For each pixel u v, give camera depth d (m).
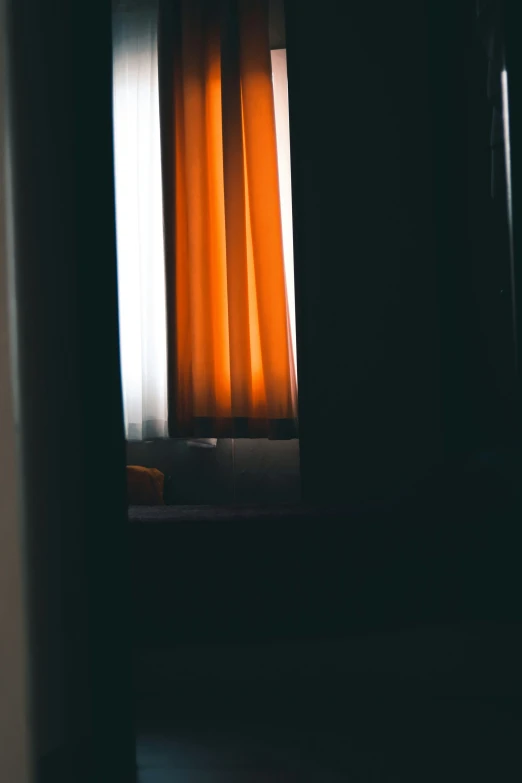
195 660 2.04
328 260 2.84
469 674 1.86
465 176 2.63
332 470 2.81
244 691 1.85
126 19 3.01
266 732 1.63
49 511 1.10
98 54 1.33
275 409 2.76
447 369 2.73
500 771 1.41
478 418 2.62
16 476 0.95
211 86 2.95
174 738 1.61
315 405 2.83
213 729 1.65
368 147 2.84
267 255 2.78
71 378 1.24
